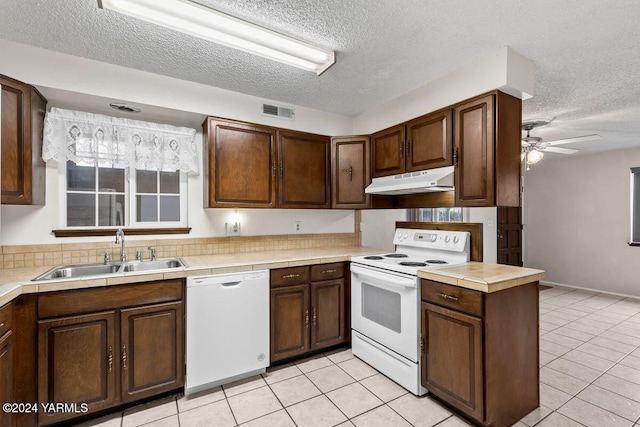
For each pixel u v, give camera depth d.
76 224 2.38
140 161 2.46
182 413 1.89
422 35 1.84
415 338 2.06
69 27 1.74
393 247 3.92
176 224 2.73
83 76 2.08
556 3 1.54
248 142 2.71
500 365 1.73
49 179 2.25
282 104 2.92
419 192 2.91
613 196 4.81
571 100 2.80
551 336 3.16
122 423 1.80
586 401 2.04
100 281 1.80
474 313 1.73
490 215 4.74
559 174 5.39
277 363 2.50
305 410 1.92
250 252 2.98
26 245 2.17
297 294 2.52
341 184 3.14
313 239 3.38
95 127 2.30
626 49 1.96
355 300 2.65
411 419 1.83
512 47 1.96
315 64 2.09
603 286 4.91
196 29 1.68
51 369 1.71
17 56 1.90
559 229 5.39
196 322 2.09
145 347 1.94
